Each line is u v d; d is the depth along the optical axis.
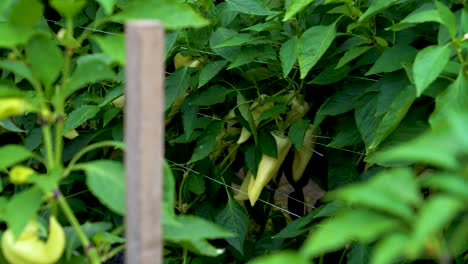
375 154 1.57
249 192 1.96
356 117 1.66
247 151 1.96
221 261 2.16
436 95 1.46
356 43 1.71
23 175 1.06
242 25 1.97
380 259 0.68
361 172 1.95
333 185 1.92
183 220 1.18
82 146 2.00
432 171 1.66
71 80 1.10
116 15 1.09
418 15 1.33
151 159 0.96
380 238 1.58
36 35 1.07
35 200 1.07
